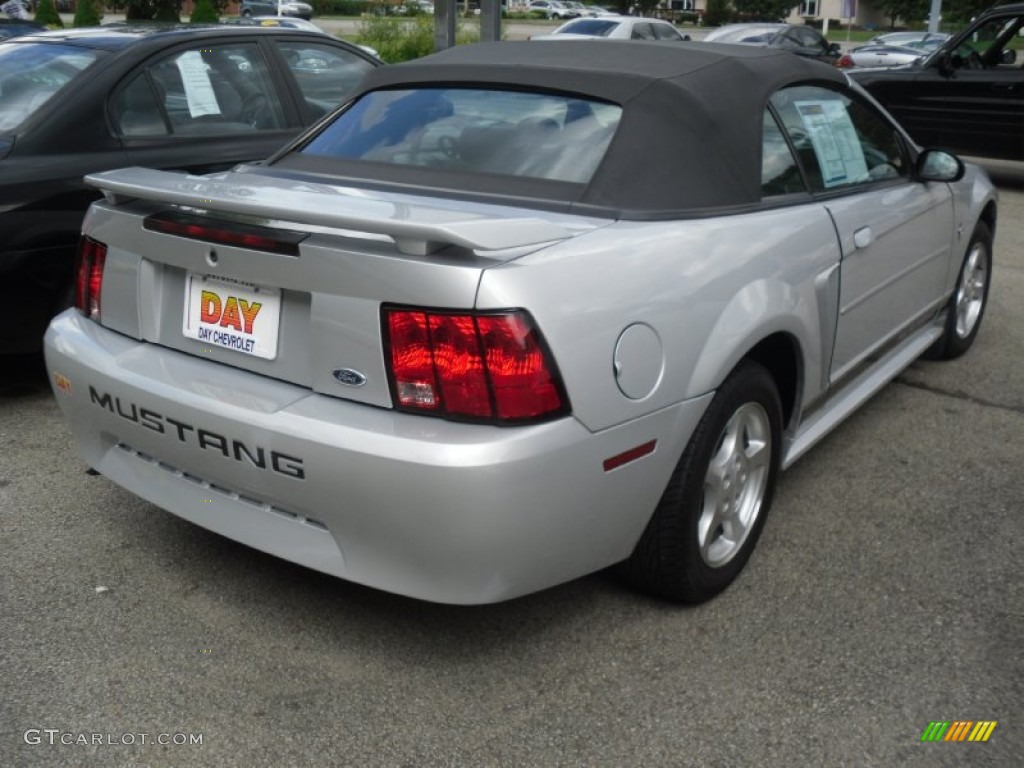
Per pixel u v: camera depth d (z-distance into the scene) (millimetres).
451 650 2766
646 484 2625
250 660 2703
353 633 2832
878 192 3881
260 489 2510
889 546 3391
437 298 2258
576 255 2443
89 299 3018
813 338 3232
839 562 3275
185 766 2322
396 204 2520
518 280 2287
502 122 3145
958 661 2760
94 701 2529
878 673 2701
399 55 24719
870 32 68125
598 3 69438
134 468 2881
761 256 2961
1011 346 5641
